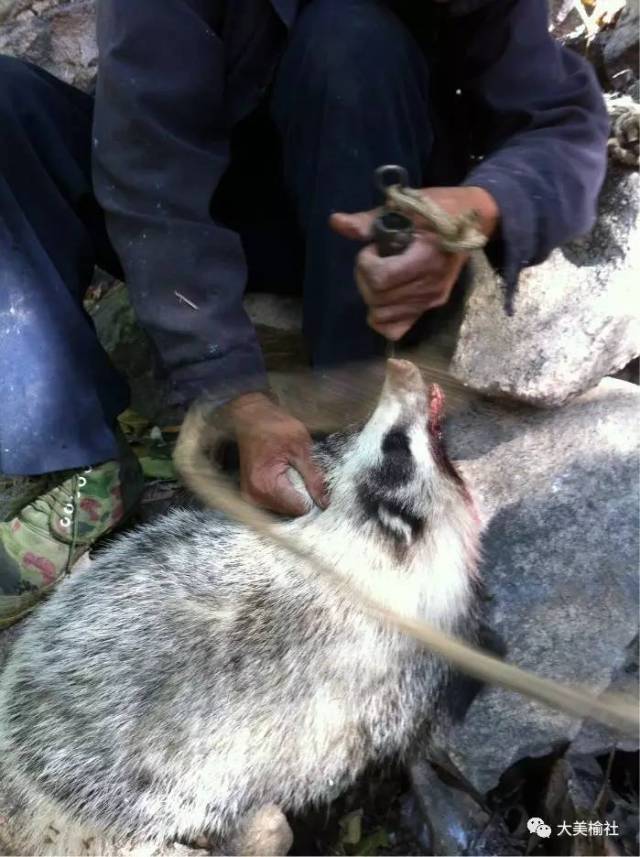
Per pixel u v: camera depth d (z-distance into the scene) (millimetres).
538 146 871
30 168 962
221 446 962
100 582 965
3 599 1046
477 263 1029
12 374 944
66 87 1062
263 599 887
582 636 846
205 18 886
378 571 869
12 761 913
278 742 844
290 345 1134
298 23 898
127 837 866
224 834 850
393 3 930
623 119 991
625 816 768
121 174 874
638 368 1097
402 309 784
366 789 904
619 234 984
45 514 1009
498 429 996
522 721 831
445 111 1026
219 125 915
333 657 855
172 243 870
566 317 973
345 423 981
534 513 917
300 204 944
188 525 991
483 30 927
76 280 1005
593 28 1367
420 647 858
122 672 886
